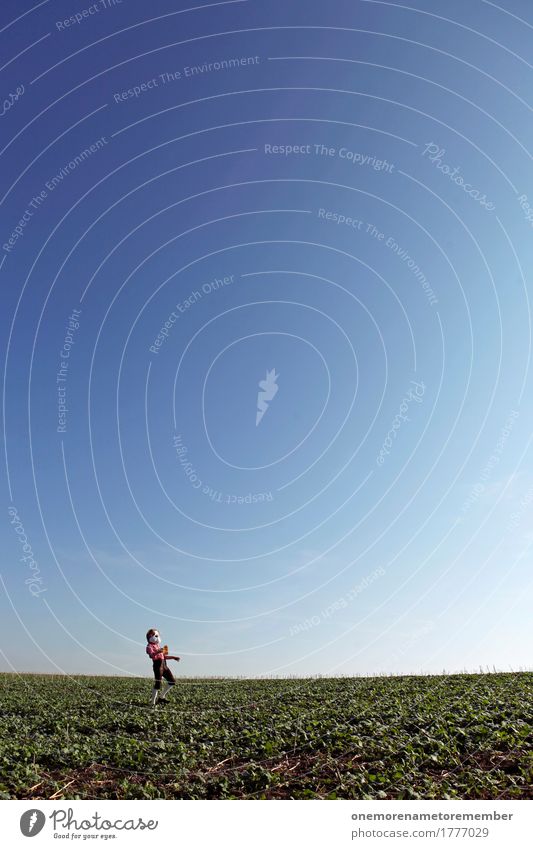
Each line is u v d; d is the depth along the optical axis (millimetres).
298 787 10281
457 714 14945
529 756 11102
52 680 28594
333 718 15539
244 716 16469
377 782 10242
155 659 18234
